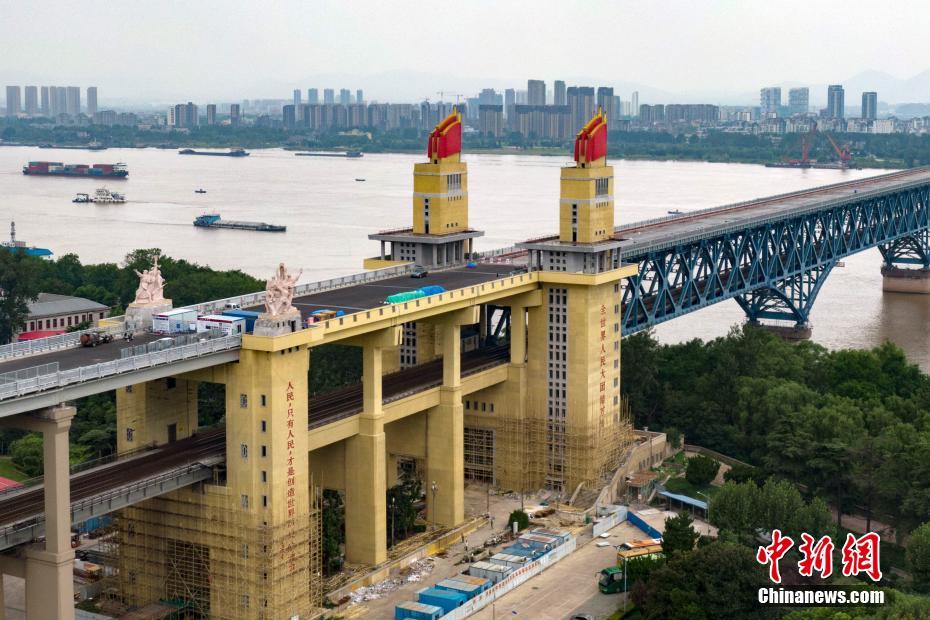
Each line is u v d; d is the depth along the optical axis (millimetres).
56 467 139000
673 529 185500
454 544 199625
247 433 161375
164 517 167625
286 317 162000
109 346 162250
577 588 181000
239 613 164000
